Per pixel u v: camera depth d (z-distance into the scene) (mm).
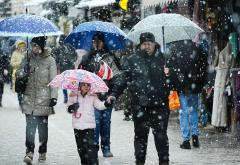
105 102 10719
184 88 13789
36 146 14398
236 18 16219
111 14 27250
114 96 10617
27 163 11711
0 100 24766
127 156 12898
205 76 14188
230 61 16062
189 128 13805
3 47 32312
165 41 13055
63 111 22891
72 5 34594
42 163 12078
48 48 12227
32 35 11906
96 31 12555
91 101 10883
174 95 13992
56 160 12422
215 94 16297
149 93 10422
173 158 12516
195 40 14578
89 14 29609
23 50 27766
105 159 12531
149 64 10523
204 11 17922
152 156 12750
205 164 11789
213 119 16344
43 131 12156
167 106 10617
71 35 13055
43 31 12008
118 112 22188
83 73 10773
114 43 12969
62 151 13555
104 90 10758
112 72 12281
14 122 19078
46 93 12086
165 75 10578
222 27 17047
